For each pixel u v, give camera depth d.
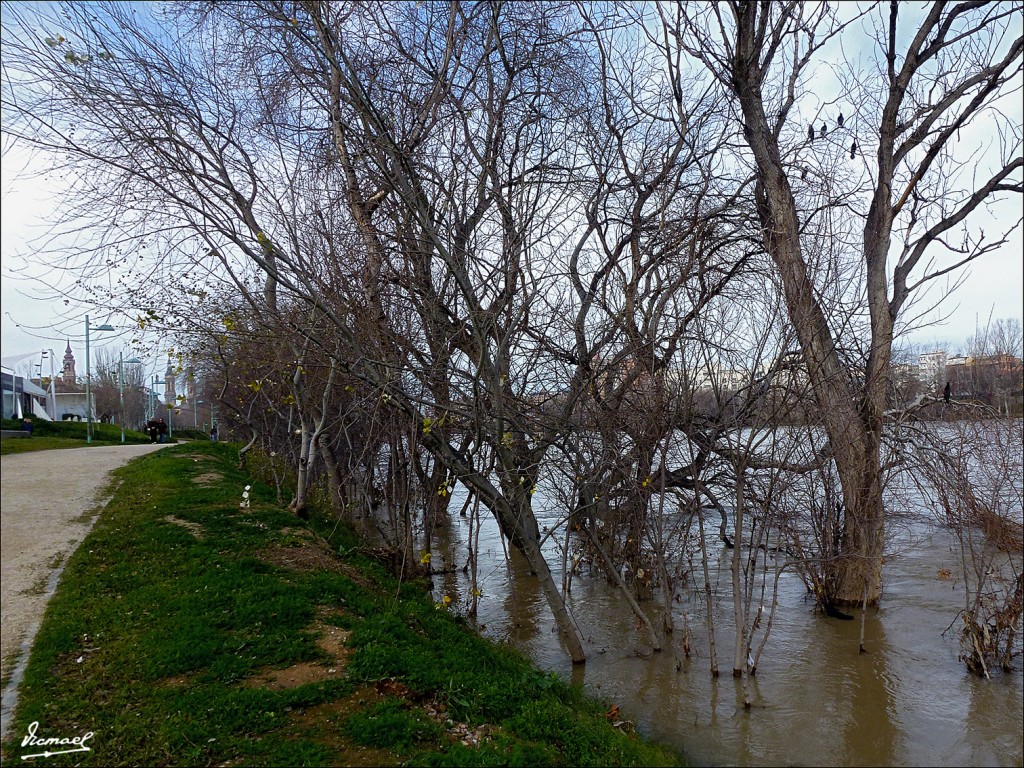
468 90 8.76
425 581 11.85
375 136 7.65
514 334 8.51
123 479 15.67
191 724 5.10
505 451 7.93
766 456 8.63
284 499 15.27
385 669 6.18
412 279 8.13
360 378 7.31
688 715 7.24
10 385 36.56
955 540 13.22
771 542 14.05
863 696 7.59
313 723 5.24
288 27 7.07
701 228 9.82
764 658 8.74
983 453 9.53
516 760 4.81
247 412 19.11
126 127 6.91
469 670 6.60
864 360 10.72
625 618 10.44
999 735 6.68
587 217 10.83
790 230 9.78
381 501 16.53
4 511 11.89
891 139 10.73
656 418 8.68
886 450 11.17
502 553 15.09
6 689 5.72
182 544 9.77
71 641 6.58
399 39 8.62
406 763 4.72
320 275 7.97
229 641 6.55
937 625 9.70
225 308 8.88
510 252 8.19
